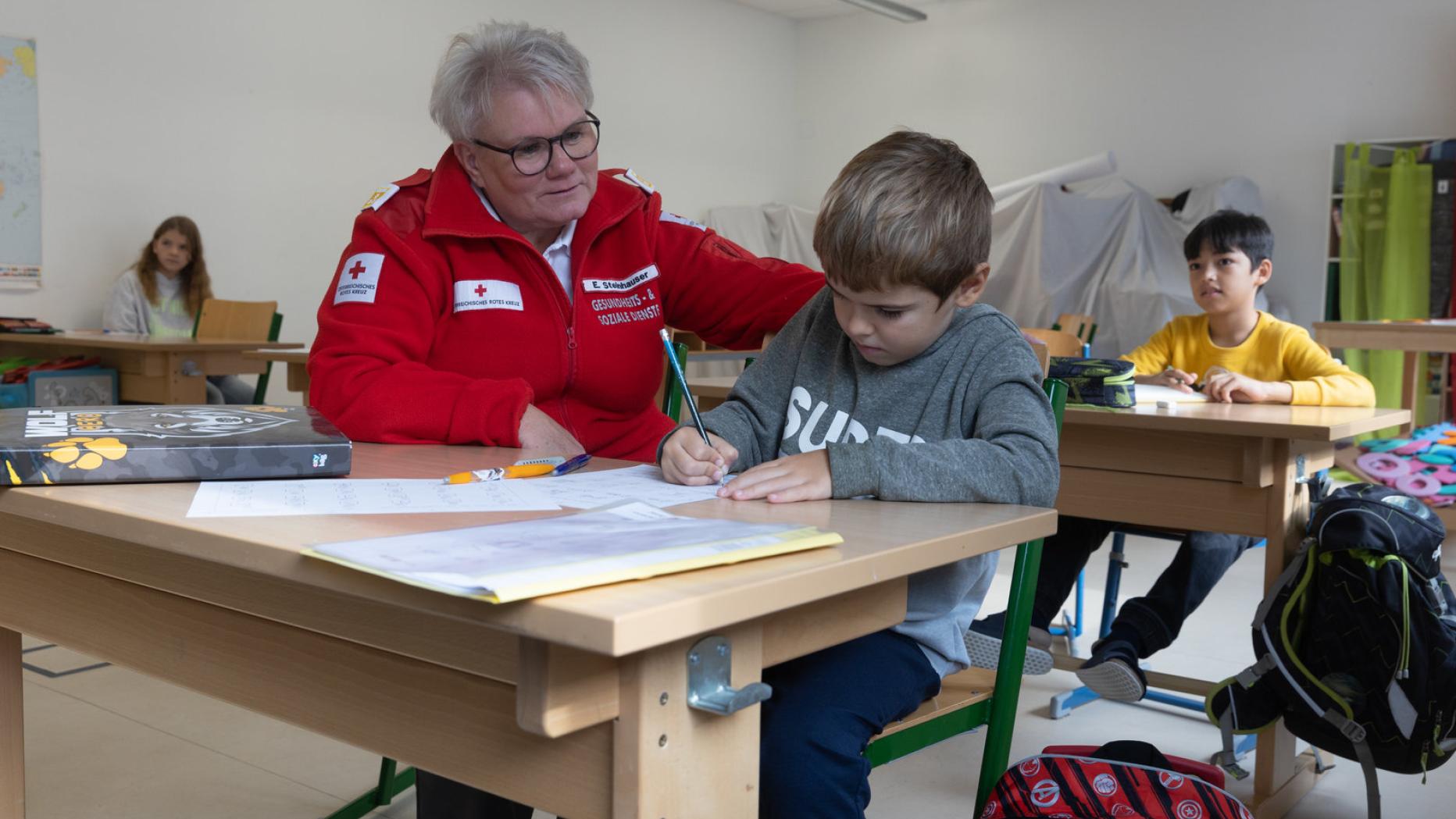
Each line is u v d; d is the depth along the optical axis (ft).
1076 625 9.27
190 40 19.43
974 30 28.30
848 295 3.59
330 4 21.26
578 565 2.05
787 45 31.09
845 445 3.23
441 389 4.41
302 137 21.07
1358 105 23.25
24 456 2.99
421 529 2.57
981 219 3.59
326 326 4.83
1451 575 11.21
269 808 6.02
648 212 5.47
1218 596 10.87
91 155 18.43
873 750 3.38
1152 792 3.84
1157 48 25.67
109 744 6.88
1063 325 18.38
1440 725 5.39
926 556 2.55
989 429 3.52
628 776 2.20
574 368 5.11
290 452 3.28
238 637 2.91
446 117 4.75
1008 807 3.85
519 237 4.90
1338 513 5.61
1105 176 23.32
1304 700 5.74
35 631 3.54
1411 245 21.61
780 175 31.32
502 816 4.06
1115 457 6.84
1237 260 8.79
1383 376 20.56
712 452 3.43
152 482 3.15
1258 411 6.77
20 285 17.79
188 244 17.79
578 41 25.70
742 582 2.10
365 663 2.62
